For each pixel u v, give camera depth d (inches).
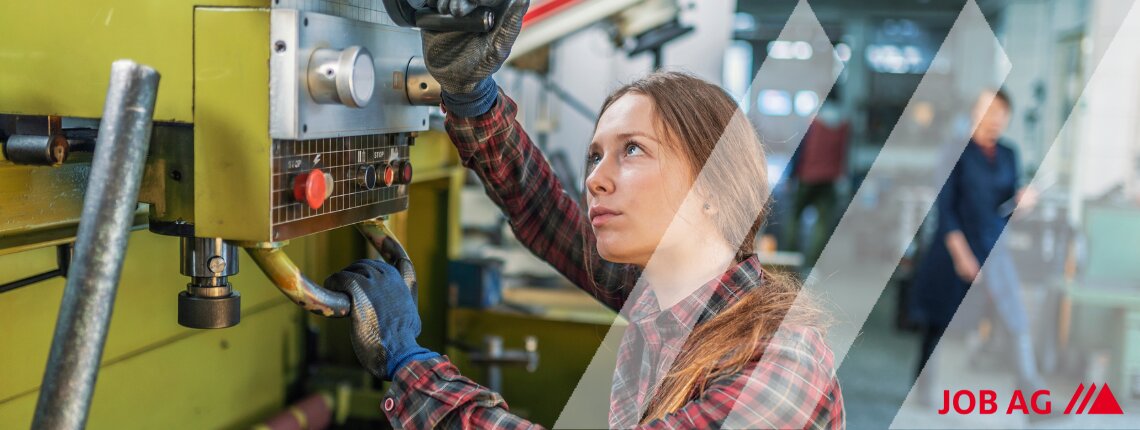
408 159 39.5
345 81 29.6
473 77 33.7
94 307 26.4
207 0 29.6
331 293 32.9
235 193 30.1
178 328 48.7
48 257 39.3
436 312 83.0
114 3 30.4
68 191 36.8
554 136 119.4
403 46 36.5
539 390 83.0
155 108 30.4
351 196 34.8
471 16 31.1
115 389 43.9
